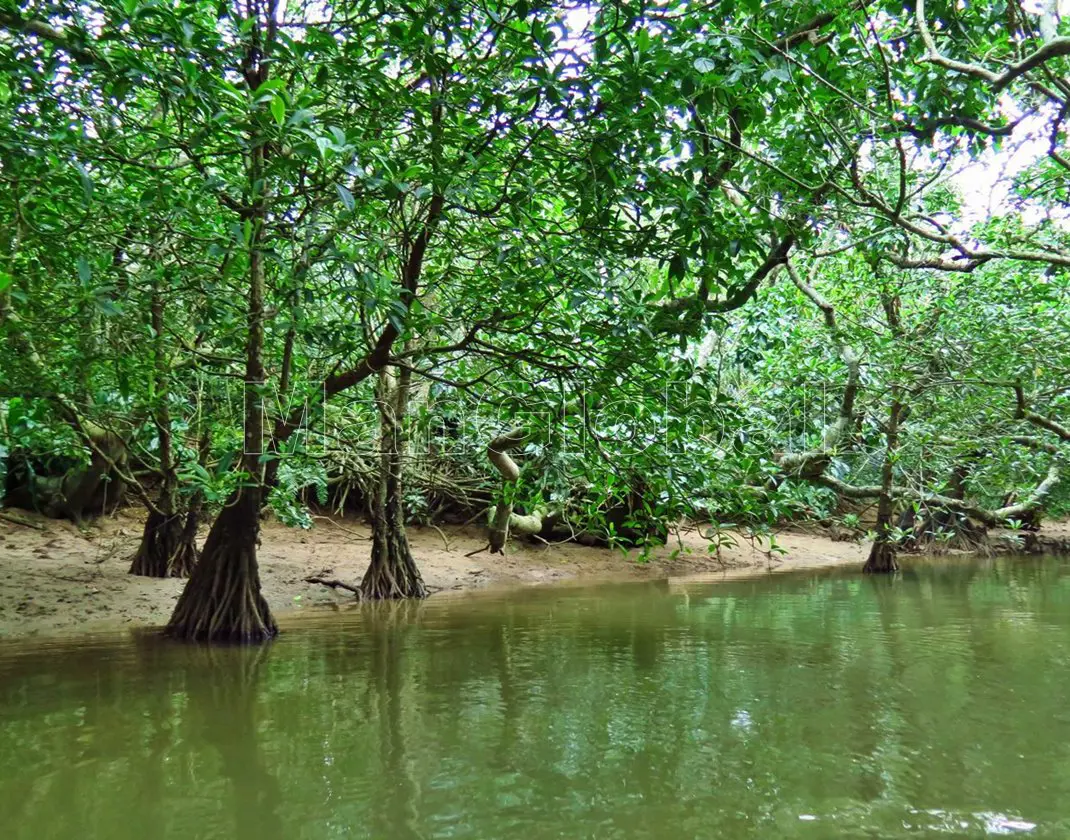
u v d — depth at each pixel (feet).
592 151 17.85
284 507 33.12
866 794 12.80
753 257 21.06
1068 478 39.06
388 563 37.32
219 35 16.19
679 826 11.55
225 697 18.28
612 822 11.69
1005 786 13.14
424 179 17.83
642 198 18.78
